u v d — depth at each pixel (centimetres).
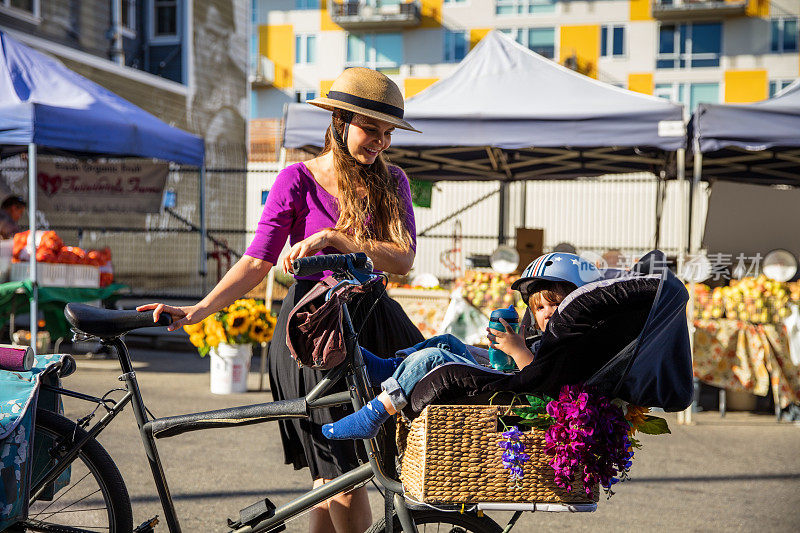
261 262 275
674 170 1196
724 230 1193
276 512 254
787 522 437
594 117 757
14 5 1630
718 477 532
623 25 3831
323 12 4269
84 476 338
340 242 260
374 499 465
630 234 1939
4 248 830
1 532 289
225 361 778
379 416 229
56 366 307
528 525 428
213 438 598
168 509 281
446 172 1310
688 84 3822
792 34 3738
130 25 2106
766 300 746
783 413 739
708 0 3716
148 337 1166
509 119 775
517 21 3944
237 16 2425
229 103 2391
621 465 217
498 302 797
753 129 709
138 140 919
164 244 1977
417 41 4116
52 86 891
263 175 2269
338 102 269
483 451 216
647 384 225
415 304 837
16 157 1445
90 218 1747
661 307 211
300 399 254
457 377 222
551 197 1962
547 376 219
